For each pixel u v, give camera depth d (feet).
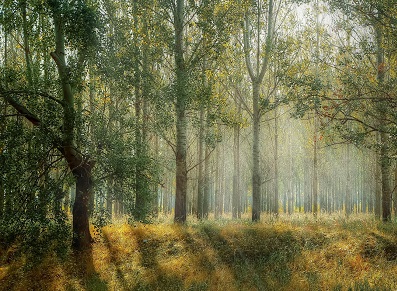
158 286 32.30
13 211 31.94
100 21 41.50
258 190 56.44
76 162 38.04
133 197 40.81
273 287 31.81
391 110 39.17
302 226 46.01
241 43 62.44
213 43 52.03
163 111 50.11
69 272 35.47
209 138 55.21
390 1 38.96
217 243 41.06
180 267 35.96
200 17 52.60
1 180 31.94
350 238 41.27
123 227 45.96
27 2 40.42
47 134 34.42
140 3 51.98
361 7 41.45
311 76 41.47
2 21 40.22
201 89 52.08
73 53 41.88
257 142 57.52
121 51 49.60
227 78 69.41
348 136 41.29
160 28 51.57
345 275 33.83
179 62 51.34
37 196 33.81
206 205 72.74
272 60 61.05
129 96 49.29
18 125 34.63
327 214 89.15
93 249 39.88
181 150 51.90
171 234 43.11
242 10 53.83
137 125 43.73
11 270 34.47
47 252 36.04
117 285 32.48
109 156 37.42
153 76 53.42
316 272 34.91
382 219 50.42
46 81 38.65
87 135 36.81
